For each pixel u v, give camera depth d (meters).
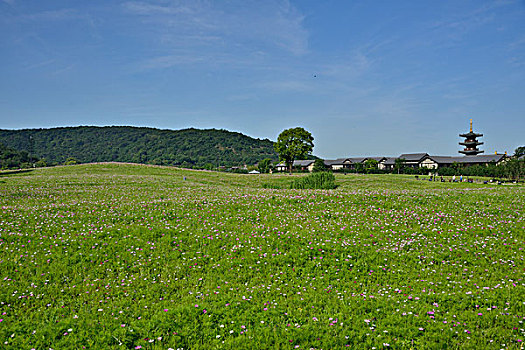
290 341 7.43
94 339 7.49
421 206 20.72
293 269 11.74
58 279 10.82
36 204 22.27
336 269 11.68
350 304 9.27
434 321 8.16
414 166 136.75
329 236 14.65
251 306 9.17
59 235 14.51
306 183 42.88
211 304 9.29
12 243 13.48
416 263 12.20
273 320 8.41
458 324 7.98
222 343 7.46
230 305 9.16
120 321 8.38
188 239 14.34
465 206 20.45
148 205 21.00
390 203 21.33
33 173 53.94
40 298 9.75
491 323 8.07
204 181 50.41
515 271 11.10
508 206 20.33
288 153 108.38
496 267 11.56
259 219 17.98
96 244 13.50
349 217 18.20
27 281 10.62
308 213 19.16
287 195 24.66
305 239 14.15
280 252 12.99
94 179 41.88
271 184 46.69
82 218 17.53
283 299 9.70
